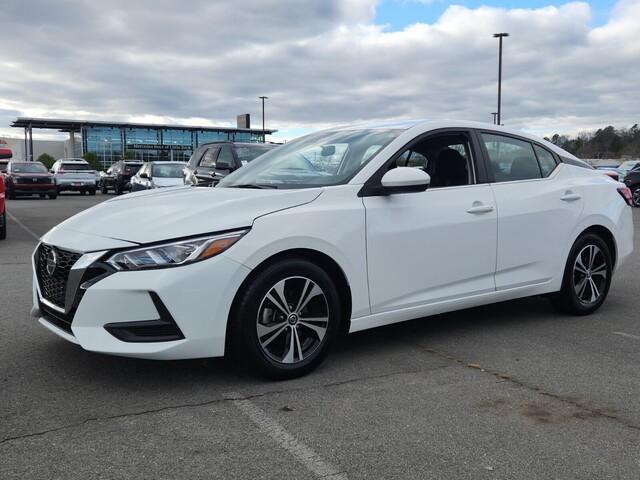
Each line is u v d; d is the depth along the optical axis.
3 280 6.88
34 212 17.58
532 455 2.80
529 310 5.59
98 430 3.01
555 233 5.00
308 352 3.79
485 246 4.55
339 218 3.83
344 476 2.60
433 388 3.62
